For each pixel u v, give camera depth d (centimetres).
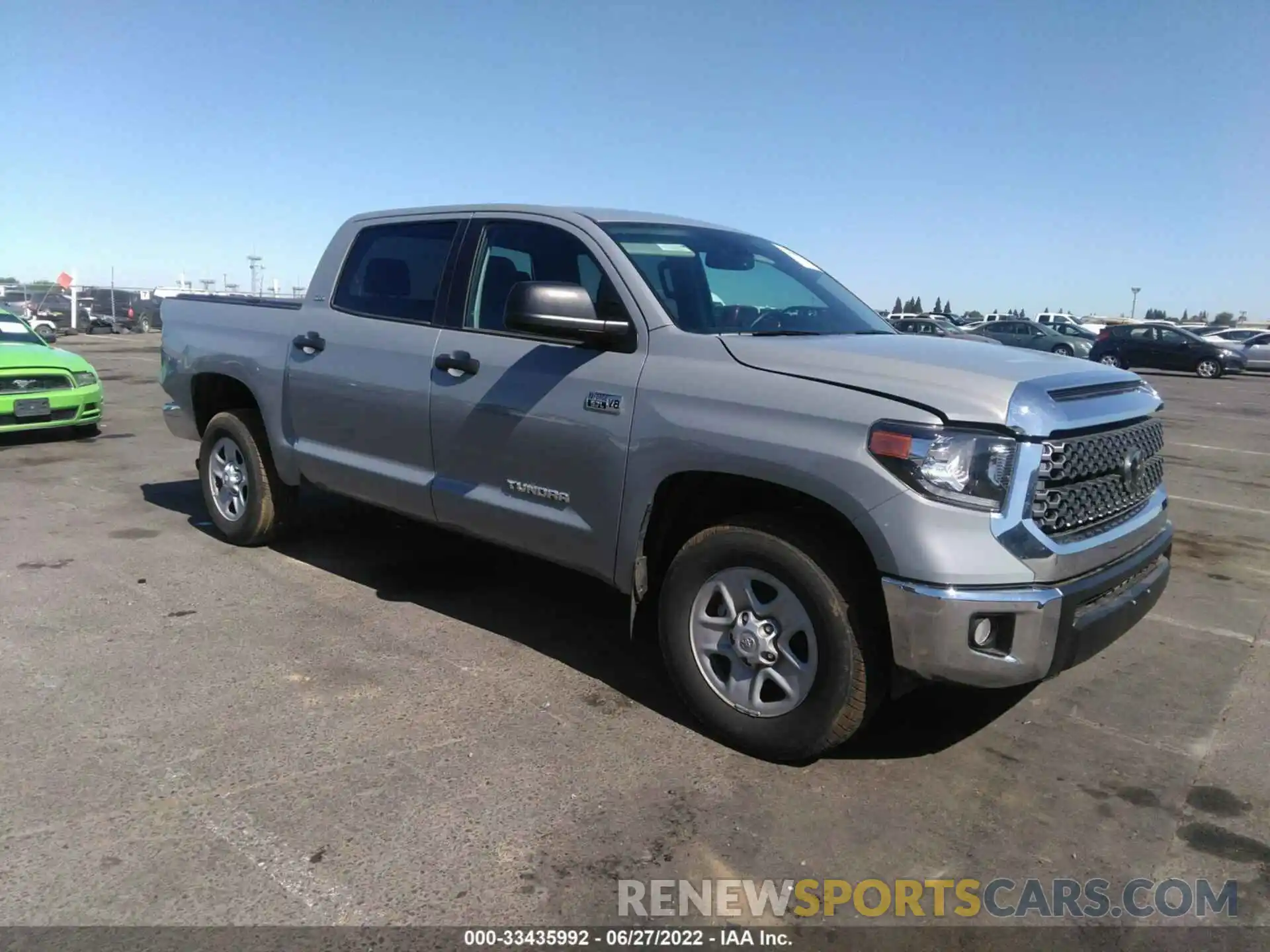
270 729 349
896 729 370
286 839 282
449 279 446
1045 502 297
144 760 324
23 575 521
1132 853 291
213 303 593
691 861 279
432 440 438
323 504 699
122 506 699
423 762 329
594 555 379
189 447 980
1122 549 327
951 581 287
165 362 616
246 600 489
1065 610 295
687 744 349
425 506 448
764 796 316
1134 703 402
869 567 314
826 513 322
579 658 427
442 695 384
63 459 894
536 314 355
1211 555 664
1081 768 343
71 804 296
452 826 291
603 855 280
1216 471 1036
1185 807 319
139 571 534
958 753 351
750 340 350
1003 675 293
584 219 409
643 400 355
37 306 3950
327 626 456
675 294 382
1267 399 2105
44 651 415
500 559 576
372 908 254
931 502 290
